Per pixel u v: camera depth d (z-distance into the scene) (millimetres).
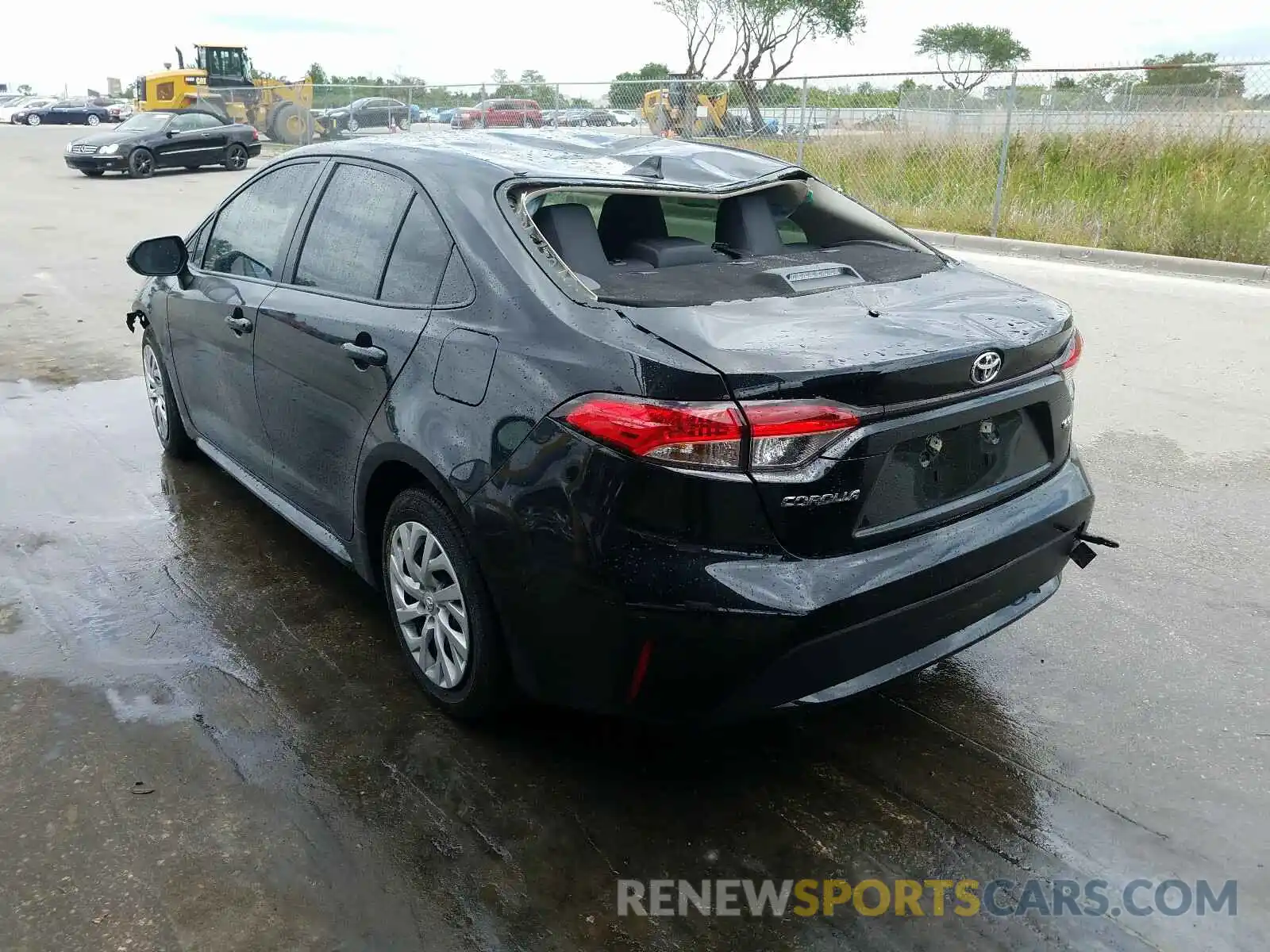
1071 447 3096
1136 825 2672
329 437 3389
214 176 22234
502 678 2826
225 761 2883
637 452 2318
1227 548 4273
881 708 3184
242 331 3881
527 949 2266
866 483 2414
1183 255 11391
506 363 2625
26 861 2494
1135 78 13672
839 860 2547
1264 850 2580
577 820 2670
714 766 2898
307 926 2314
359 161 3529
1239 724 3100
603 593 2391
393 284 3139
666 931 2322
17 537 4312
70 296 9273
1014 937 2318
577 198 3066
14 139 34281
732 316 2588
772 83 15242
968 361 2525
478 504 2627
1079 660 3461
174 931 2293
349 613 3738
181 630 3598
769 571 2346
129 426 5762
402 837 2594
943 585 2568
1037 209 13016
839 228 3545
